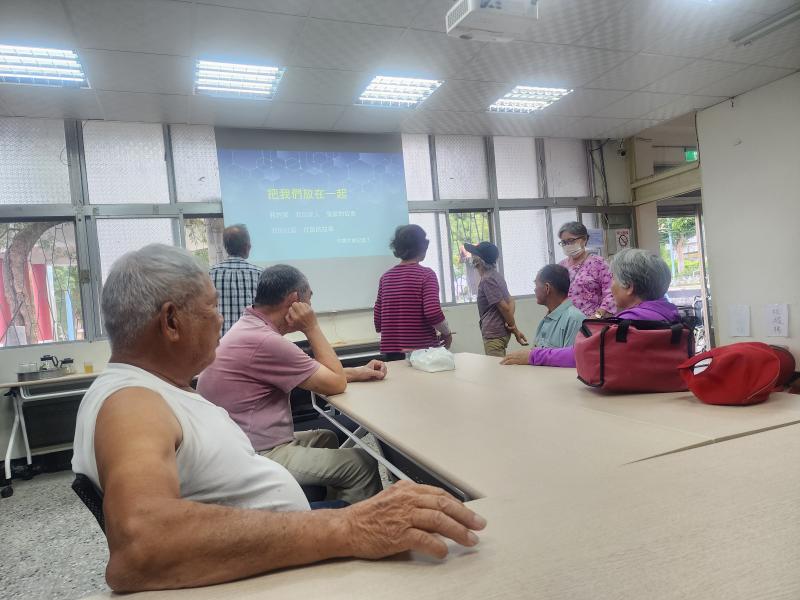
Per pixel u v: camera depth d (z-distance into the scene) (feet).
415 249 8.75
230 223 14.80
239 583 1.82
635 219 20.03
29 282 13.30
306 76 12.04
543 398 4.63
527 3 6.55
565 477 2.69
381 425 4.03
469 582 1.74
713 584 1.61
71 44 9.78
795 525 1.97
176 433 2.34
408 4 9.43
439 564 1.89
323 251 15.87
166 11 9.00
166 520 1.77
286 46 10.62
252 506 2.69
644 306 4.76
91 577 6.83
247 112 13.88
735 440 3.12
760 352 3.83
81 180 13.56
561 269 7.43
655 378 4.34
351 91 13.10
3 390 12.47
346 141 16.30
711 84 14.47
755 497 2.25
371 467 5.15
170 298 2.64
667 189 18.43
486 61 12.13
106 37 9.62
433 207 17.39
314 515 1.99
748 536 1.91
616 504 2.30
